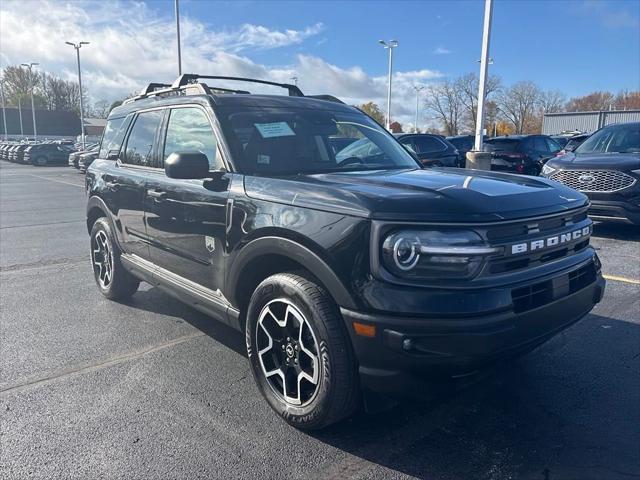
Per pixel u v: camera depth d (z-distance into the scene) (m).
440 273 2.47
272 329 3.15
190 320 4.89
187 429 3.06
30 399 3.42
